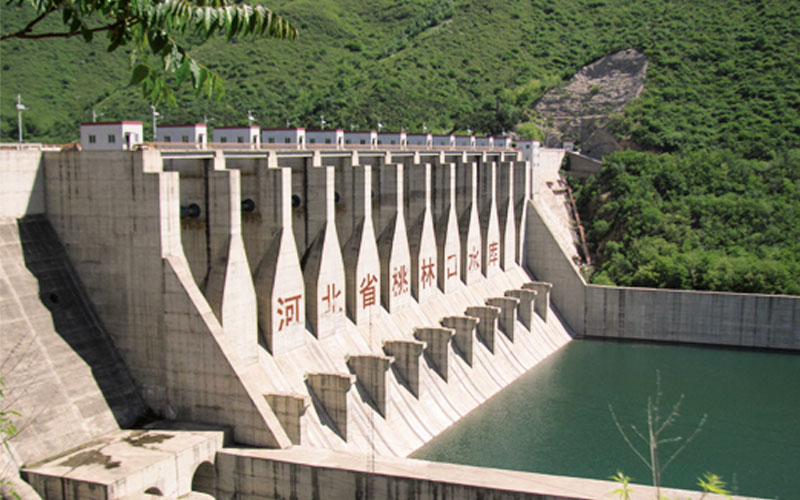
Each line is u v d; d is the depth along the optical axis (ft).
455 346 211.00
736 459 172.65
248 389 127.95
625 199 317.42
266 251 157.79
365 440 158.40
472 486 111.55
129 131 161.07
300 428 134.92
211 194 143.23
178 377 132.57
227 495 126.00
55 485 107.24
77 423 122.21
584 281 284.41
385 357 167.63
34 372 121.49
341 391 152.66
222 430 128.26
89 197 134.62
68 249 137.69
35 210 136.77
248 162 158.92
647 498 105.70
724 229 294.87
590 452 172.55
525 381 224.74
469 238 249.14
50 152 136.87
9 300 124.98
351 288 185.57
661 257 283.18
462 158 263.70
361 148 217.77
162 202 129.39
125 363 135.95
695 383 224.74
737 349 264.93
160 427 129.49
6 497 98.07
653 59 455.22
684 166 330.95
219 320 141.59
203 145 181.27
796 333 258.98
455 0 641.40
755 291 265.95
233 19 49.80
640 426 188.75
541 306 272.31
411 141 309.42
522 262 291.79
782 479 162.50
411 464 120.88
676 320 272.10
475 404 200.13
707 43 455.22
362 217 187.11
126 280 133.80
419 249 217.77
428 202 222.07
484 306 227.20
